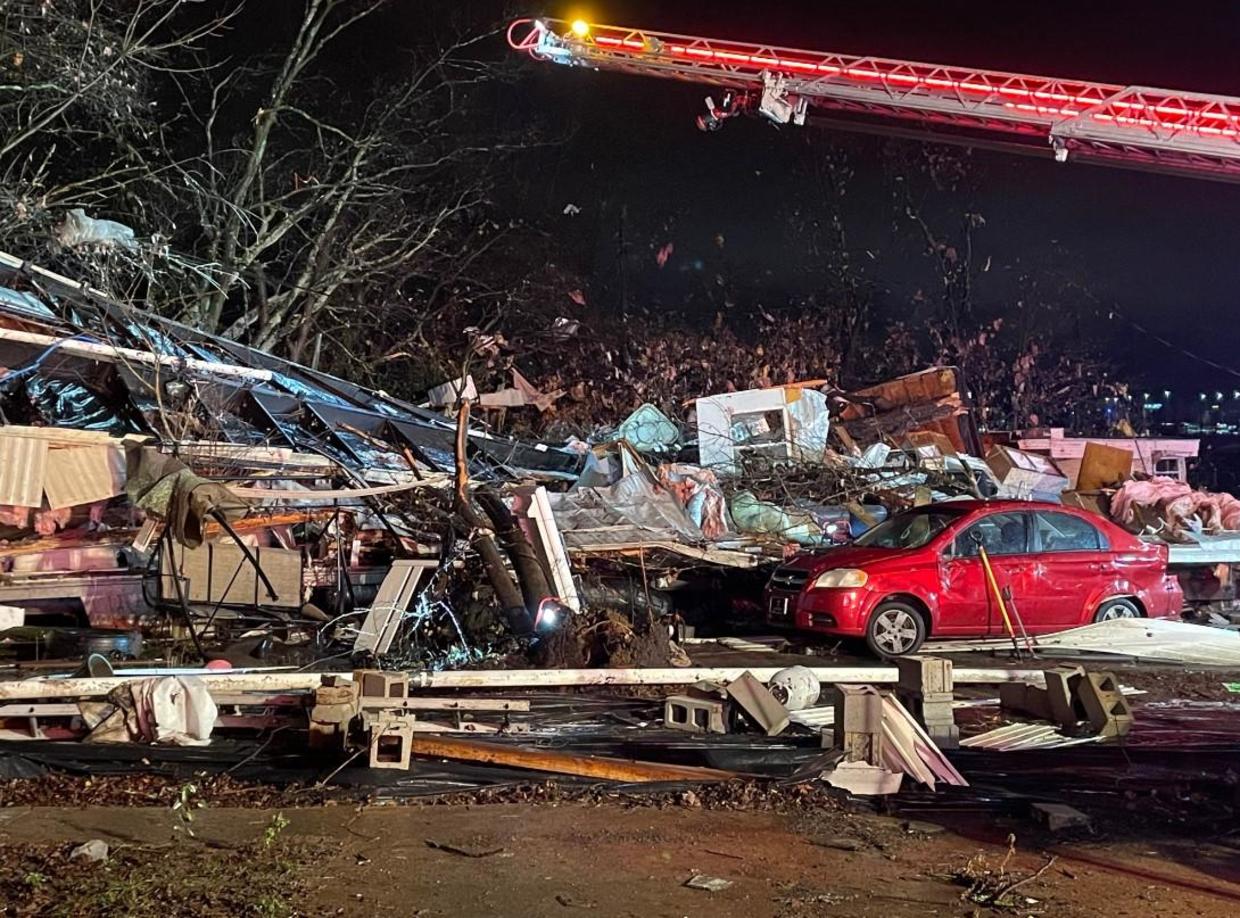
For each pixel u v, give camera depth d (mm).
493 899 4688
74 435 9438
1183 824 6020
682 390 24812
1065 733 7887
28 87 14547
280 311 19547
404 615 10664
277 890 4684
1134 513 17203
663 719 7938
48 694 7621
